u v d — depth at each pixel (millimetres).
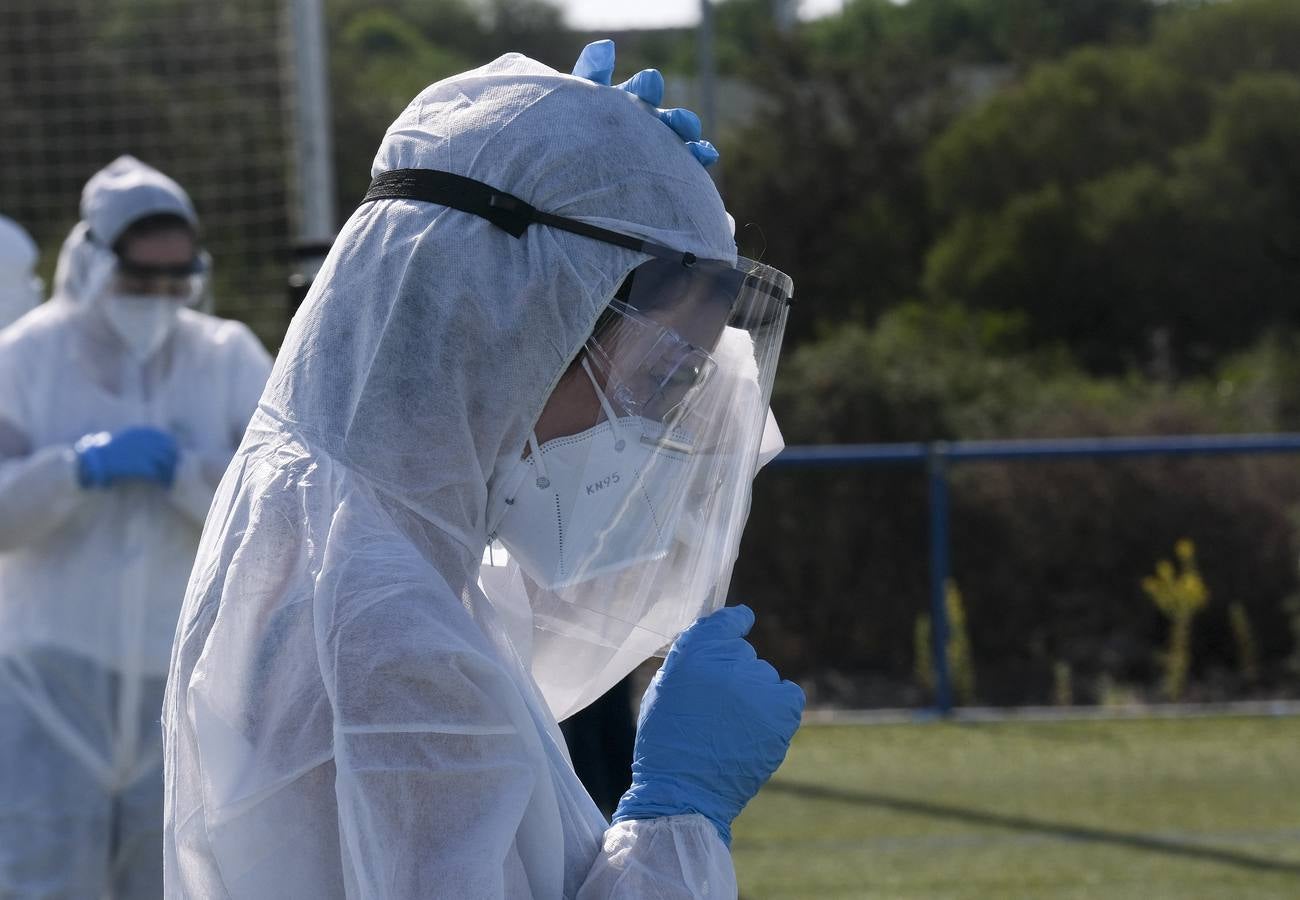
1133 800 10828
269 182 16219
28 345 6863
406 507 2447
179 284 6898
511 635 2791
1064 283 35906
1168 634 16156
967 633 16266
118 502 6551
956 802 10898
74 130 16859
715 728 2605
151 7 17406
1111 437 18094
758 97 44062
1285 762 11883
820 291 39500
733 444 2699
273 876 2359
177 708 2561
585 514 2584
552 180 2488
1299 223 35625
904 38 44406
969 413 18844
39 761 6391
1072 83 39531
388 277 2473
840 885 8945
